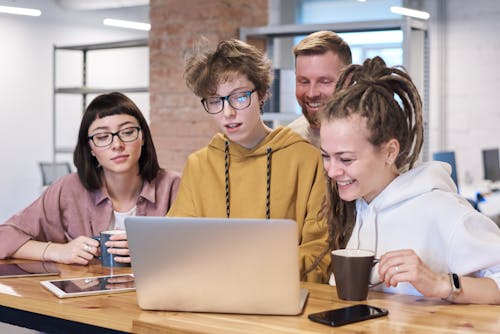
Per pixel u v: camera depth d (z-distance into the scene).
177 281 1.49
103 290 1.70
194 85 1.90
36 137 8.52
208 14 5.29
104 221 2.39
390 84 1.61
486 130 7.41
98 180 2.39
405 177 1.67
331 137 1.54
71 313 1.55
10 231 2.30
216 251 1.45
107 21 7.77
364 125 1.52
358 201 1.75
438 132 7.62
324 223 1.90
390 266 1.49
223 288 1.47
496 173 7.09
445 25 7.55
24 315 1.67
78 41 8.91
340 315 1.42
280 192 2.00
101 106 2.29
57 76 8.72
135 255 1.51
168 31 5.48
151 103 5.58
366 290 1.57
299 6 7.93
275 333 1.32
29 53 8.41
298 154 2.00
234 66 1.84
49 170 7.40
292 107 4.76
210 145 2.11
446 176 1.69
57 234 2.43
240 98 1.87
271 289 1.44
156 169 2.44
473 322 1.39
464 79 7.50
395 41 6.56
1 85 8.18
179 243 1.47
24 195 8.41
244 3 5.43
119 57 9.40
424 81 5.25
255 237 1.42
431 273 1.50
